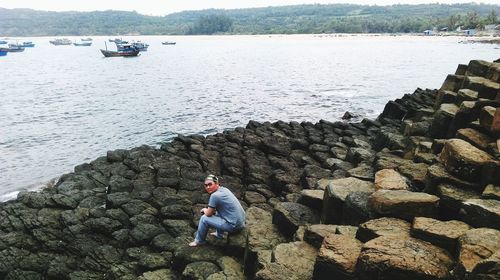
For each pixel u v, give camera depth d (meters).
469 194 8.03
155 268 9.75
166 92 50.41
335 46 168.50
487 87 14.57
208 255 9.27
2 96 49.50
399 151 14.32
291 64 89.75
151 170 16.39
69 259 11.02
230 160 17.56
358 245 6.98
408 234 6.97
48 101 45.25
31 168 22.83
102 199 14.16
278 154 18.61
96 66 94.25
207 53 139.50
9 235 11.88
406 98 27.80
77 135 29.72
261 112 36.53
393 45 165.12
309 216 9.46
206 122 33.09
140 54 136.38
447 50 122.94
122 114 36.81
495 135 9.88
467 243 6.07
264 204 13.48
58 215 12.83
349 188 9.40
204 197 13.83
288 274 7.18
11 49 157.12
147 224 11.70
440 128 13.75
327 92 47.72
